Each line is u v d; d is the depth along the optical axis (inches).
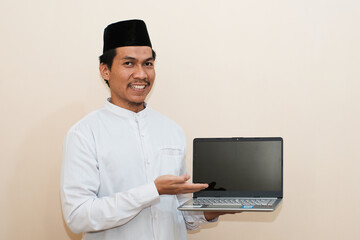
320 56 72.1
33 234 78.5
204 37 74.9
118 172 56.9
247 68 74.0
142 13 76.3
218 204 57.4
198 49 75.1
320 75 72.1
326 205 72.4
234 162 63.9
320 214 72.6
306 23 72.3
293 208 73.3
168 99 76.1
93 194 54.9
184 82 75.6
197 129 75.5
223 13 74.4
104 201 53.0
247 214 75.2
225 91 74.7
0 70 78.4
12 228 78.6
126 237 56.3
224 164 64.0
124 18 76.7
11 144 78.3
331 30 71.7
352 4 71.1
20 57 78.2
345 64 71.5
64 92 77.9
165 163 60.4
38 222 78.3
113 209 52.2
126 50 57.2
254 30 73.7
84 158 55.4
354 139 71.5
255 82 73.8
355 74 71.3
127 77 57.6
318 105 72.2
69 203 53.9
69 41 77.7
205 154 64.6
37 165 78.1
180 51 75.5
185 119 75.8
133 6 76.5
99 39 77.2
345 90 71.6
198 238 76.7
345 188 71.9
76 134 56.5
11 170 78.3
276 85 73.3
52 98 78.0
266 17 73.3
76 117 77.8
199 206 56.2
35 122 78.2
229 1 74.2
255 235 75.0
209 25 74.8
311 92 72.4
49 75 78.0
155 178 58.6
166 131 62.9
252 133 74.0
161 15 75.8
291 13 72.7
